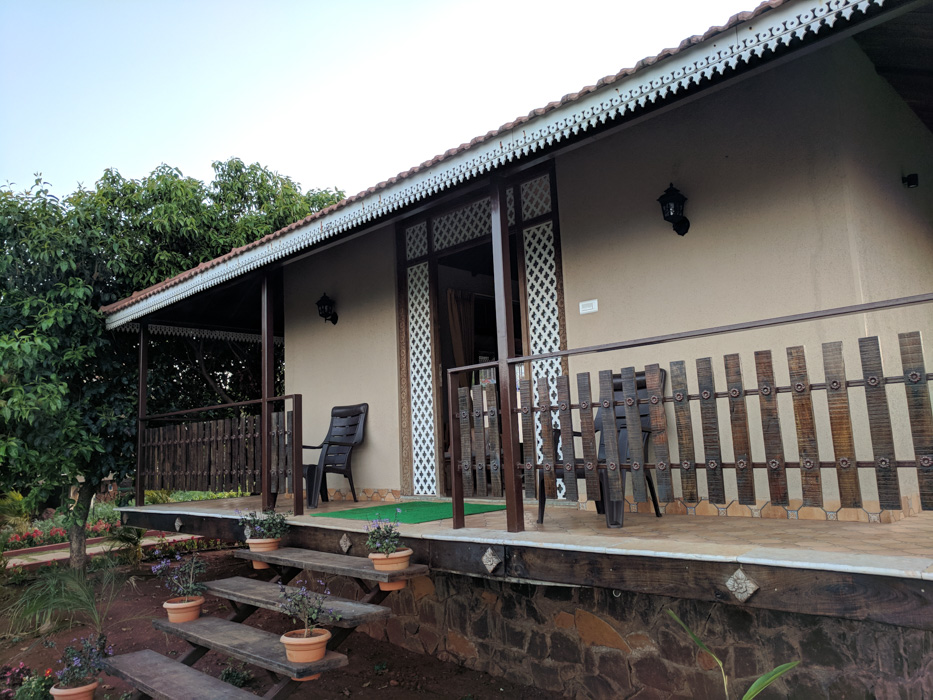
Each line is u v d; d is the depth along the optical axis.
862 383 2.88
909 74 5.02
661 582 3.20
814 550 2.98
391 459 6.80
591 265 5.33
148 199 9.91
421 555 4.36
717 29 3.13
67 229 8.46
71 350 8.05
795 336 4.29
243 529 5.81
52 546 10.83
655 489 4.74
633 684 4.00
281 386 10.50
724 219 4.64
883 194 4.71
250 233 10.62
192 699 3.66
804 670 3.33
